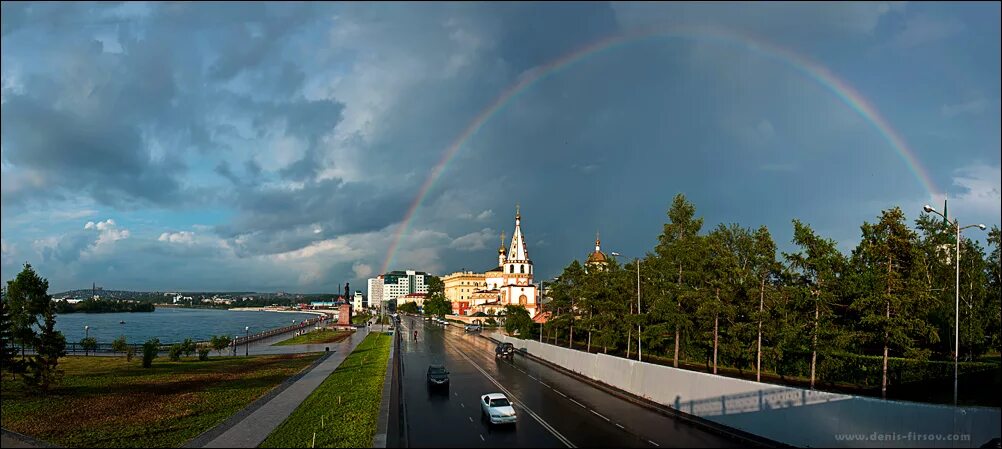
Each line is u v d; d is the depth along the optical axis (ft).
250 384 173.37
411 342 335.06
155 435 106.52
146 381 179.52
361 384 156.87
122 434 107.76
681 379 116.98
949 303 141.90
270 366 223.92
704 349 202.49
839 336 128.88
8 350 148.56
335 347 319.47
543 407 125.18
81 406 136.36
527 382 166.09
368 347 299.58
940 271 148.36
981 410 71.20
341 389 150.30
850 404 81.51
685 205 202.59
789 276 143.02
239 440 99.55
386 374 178.60
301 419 115.03
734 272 158.40
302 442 94.99
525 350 258.98
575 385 159.33
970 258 150.51
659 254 199.72
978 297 149.48
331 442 93.35
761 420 94.58
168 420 120.37
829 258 138.31
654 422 108.58
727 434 97.04
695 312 171.42
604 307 217.97
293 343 356.59
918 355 120.88
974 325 144.97
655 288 193.36
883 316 120.88
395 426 104.88
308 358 255.09
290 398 144.66
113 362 236.22
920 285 121.70
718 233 200.44
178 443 99.96
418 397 140.46
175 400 144.66
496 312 571.69
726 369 184.85
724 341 171.63
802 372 161.27
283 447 92.48
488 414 109.29
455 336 395.55
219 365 227.61
